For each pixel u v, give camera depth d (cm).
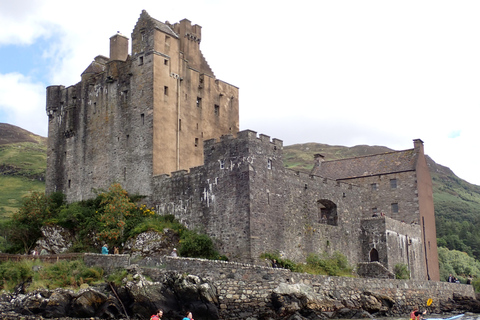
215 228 5922
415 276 7406
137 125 6981
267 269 4834
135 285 4622
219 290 4606
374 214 7850
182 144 7100
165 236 5997
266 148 6034
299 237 6247
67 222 6831
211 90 7662
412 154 8112
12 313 4488
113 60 7406
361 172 8256
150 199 6681
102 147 7394
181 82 7231
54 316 4525
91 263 5169
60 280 4872
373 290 5625
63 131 8081
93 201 7112
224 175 5956
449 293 6906
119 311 4581
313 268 6072
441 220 16950
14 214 7062
